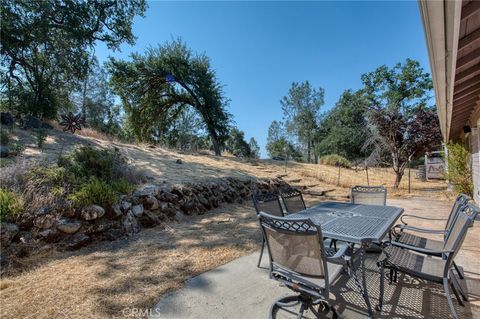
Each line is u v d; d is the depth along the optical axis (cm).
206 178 715
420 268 227
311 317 218
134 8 1261
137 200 468
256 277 287
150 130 1795
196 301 240
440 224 520
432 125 986
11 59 1011
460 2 157
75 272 292
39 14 974
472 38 246
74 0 1052
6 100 1002
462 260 331
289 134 3259
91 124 2106
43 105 998
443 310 230
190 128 2231
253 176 914
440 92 342
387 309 232
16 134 688
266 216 202
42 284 264
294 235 189
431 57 243
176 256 344
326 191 932
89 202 391
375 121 1077
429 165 1431
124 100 1617
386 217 304
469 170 805
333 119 2839
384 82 2361
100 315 217
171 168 757
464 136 995
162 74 1560
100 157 499
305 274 192
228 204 683
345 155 2445
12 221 329
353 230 251
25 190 367
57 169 420
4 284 259
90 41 1141
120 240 399
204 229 468
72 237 361
